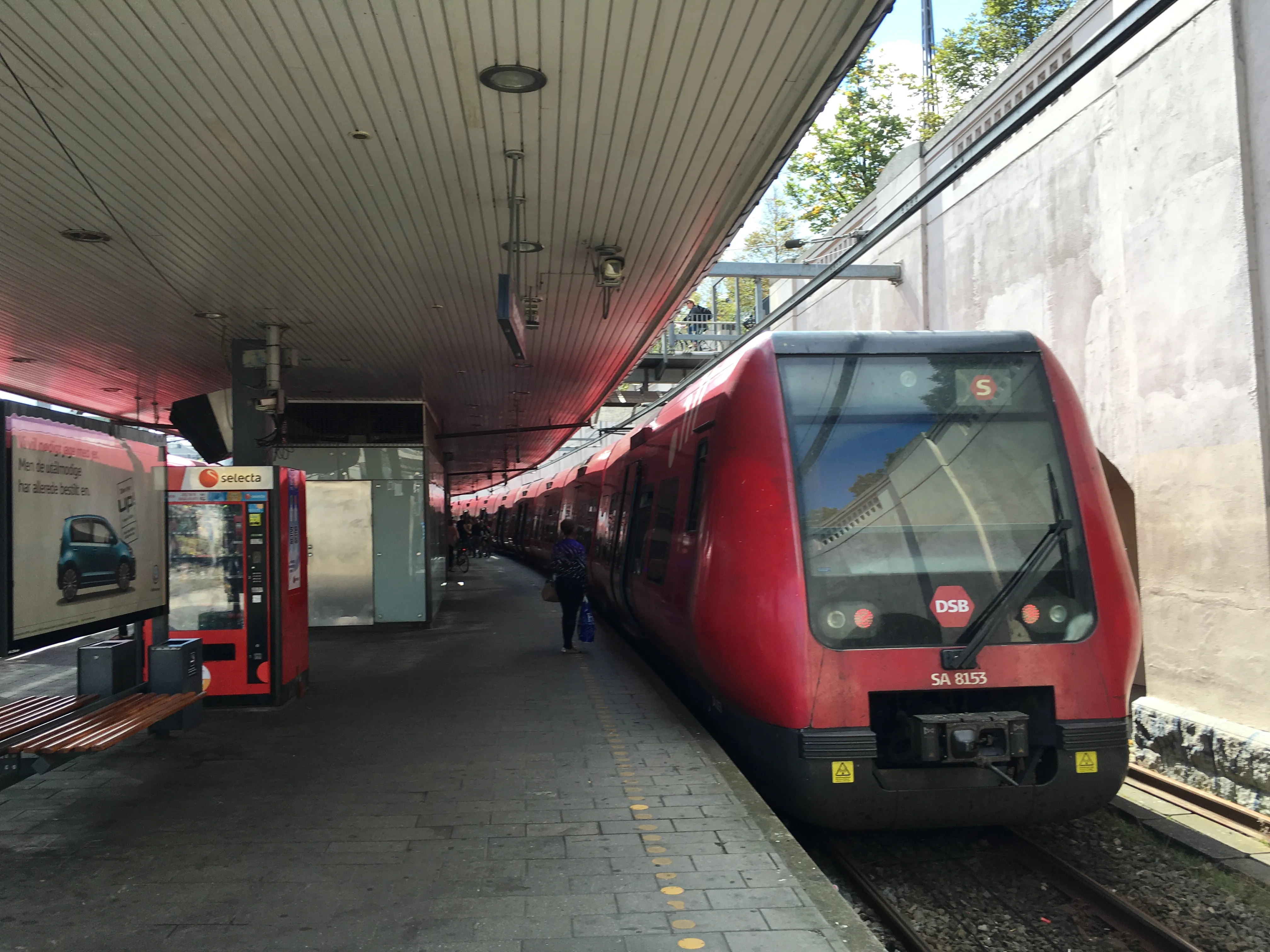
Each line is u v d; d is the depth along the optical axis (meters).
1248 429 7.11
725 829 4.68
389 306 9.40
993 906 5.00
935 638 5.21
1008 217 10.16
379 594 13.13
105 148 5.59
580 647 11.35
